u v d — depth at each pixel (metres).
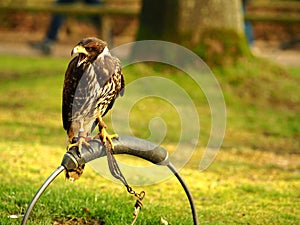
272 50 30.41
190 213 9.19
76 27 32.25
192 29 20.25
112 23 32.16
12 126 15.14
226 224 8.80
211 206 9.73
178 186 10.81
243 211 9.48
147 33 20.34
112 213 8.70
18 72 23.19
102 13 26.41
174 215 9.03
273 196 10.38
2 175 10.57
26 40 32.50
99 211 8.77
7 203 8.89
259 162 13.23
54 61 26.48
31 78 21.28
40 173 10.90
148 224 8.53
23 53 28.92
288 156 14.02
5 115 16.39
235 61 20.30
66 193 9.40
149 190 10.45
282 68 21.28
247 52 20.66
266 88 19.73
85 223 8.54
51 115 16.72
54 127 15.36
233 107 18.48
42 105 17.70
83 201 9.08
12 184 9.83
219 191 10.61
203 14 20.27
